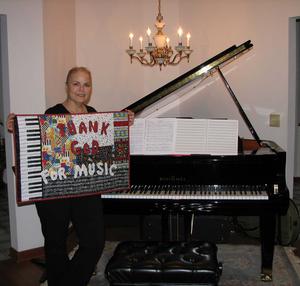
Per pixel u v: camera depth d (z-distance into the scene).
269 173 2.92
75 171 2.47
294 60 3.88
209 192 2.88
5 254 3.54
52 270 2.51
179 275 2.22
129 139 2.72
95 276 3.12
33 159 2.35
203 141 2.96
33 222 3.42
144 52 4.19
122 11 4.34
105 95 4.28
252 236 3.71
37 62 3.28
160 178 3.00
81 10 3.98
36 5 3.23
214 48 4.35
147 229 3.42
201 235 3.44
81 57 4.02
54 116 2.40
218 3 4.27
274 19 3.91
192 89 4.57
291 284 2.93
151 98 3.35
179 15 4.56
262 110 4.08
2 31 3.17
